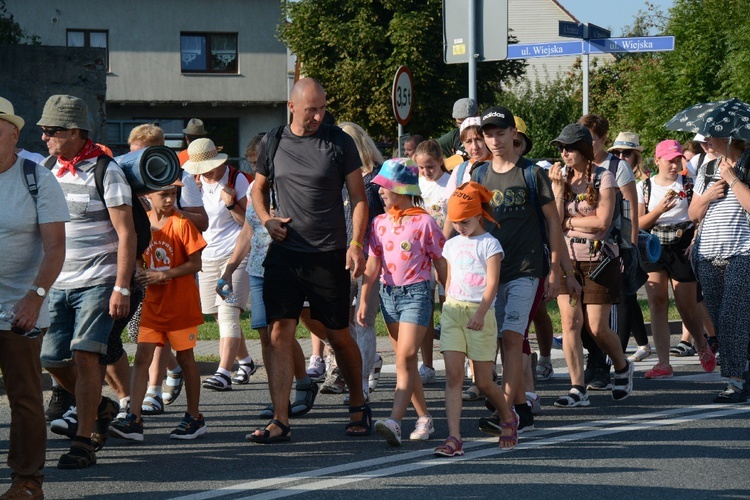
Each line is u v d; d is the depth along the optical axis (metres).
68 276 7.21
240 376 11.09
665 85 39.56
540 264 8.19
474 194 7.59
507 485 6.59
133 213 7.38
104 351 7.21
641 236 10.35
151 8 47.50
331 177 7.99
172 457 7.57
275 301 8.05
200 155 10.46
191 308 8.23
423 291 7.95
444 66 43.53
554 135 49.25
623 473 6.90
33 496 6.14
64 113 7.10
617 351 9.70
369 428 8.34
